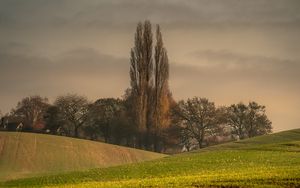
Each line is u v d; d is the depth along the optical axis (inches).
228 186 2105.1
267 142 5374.0
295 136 5600.4
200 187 2113.7
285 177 2196.1
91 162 5826.8
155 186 2188.7
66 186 2447.1
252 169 2738.7
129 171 3169.3
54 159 5639.8
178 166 3223.4
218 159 3440.0
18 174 4781.0
